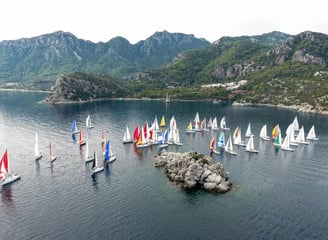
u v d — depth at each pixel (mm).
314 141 167000
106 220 79500
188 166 106938
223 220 79938
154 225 77250
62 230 74750
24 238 71500
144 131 155750
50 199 91500
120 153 140125
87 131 188375
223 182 99000
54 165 122188
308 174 114812
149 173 113250
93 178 108438
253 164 126000
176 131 171125
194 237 72312
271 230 75438
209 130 197750
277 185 103625
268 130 195500
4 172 103688
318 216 82562
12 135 175000
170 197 92875
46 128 195750
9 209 85250
